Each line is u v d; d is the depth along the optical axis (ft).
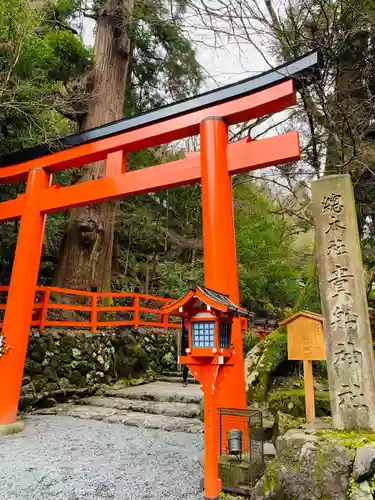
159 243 48.03
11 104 18.26
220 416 10.16
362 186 19.92
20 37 18.10
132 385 26.58
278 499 7.50
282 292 43.50
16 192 25.85
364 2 14.17
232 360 11.43
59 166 18.58
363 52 16.21
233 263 12.48
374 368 8.39
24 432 15.21
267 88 13.64
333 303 8.97
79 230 28.78
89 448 13.00
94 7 32.40
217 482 8.08
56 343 22.44
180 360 8.79
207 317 8.61
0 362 15.75
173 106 15.48
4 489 9.23
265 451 11.04
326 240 9.40
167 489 9.23
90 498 8.69
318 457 7.18
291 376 17.42
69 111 25.79
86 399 22.29
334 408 8.45
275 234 38.29
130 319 38.42
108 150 17.11
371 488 6.60
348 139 16.46
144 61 39.11
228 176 13.55
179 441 14.06
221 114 14.25
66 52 27.66
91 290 28.22
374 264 20.38
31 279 17.17
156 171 15.51
